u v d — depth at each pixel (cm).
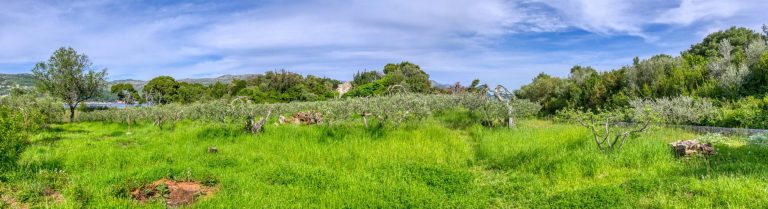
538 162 983
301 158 1114
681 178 744
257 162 1052
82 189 711
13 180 780
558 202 684
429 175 899
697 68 1992
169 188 754
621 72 2350
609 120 1124
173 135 1516
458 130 1675
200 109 1852
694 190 666
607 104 2188
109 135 1991
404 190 775
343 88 5750
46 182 757
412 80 4438
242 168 965
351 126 1518
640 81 2194
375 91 3891
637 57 2480
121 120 2803
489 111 1711
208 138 1456
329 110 1560
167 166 894
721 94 1761
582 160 949
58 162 992
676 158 966
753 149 982
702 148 970
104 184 775
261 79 5562
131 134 1978
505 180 905
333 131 1427
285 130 1487
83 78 3509
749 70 1764
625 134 1008
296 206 686
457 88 3372
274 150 1228
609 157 962
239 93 4188
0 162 852
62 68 3434
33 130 1489
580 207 659
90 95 3603
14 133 902
